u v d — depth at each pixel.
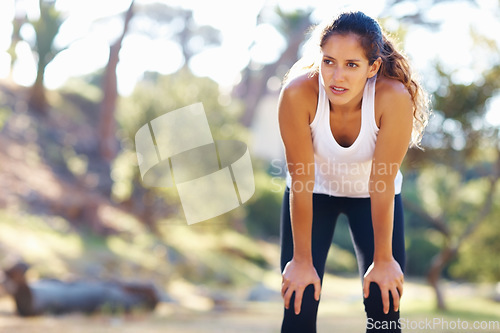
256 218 26.19
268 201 26.11
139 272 15.48
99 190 20.02
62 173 20.02
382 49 2.46
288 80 2.67
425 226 28.91
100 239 16.77
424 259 28.11
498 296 15.02
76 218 17.42
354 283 22.72
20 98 22.64
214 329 8.07
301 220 2.68
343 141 2.70
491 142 12.28
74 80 26.92
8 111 21.28
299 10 28.38
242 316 10.70
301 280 2.64
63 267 13.49
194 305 13.27
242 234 24.12
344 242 28.44
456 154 12.31
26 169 18.58
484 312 12.06
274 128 28.69
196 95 18.45
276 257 23.42
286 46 27.08
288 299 2.66
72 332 7.21
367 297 2.67
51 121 22.58
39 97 22.55
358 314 10.91
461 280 25.58
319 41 2.43
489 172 13.43
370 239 2.93
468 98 11.87
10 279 9.09
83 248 15.42
